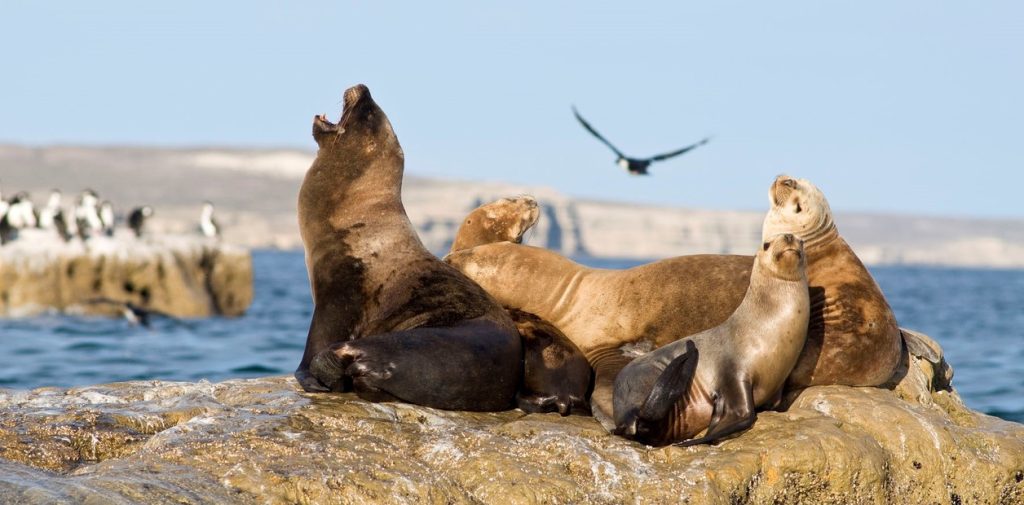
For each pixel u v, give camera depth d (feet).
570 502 81.05
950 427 98.43
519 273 110.73
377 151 106.93
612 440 90.68
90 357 244.63
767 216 106.22
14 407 95.04
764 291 91.97
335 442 83.92
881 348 99.76
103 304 396.16
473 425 92.68
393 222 105.29
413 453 85.30
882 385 104.47
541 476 82.43
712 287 105.29
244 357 246.27
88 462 85.15
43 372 216.13
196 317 409.69
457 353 93.76
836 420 94.89
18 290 382.42
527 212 119.96
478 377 94.63
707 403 91.09
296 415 88.84
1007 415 186.80
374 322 100.83
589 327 107.76
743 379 90.48
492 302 101.71
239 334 321.52
